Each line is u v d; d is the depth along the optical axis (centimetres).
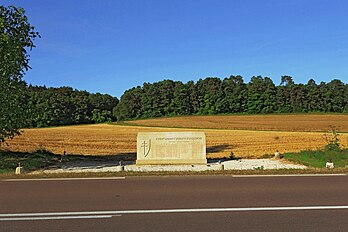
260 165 1783
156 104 10238
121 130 6166
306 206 759
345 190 940
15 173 1384
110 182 1116
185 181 1122
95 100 10444
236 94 9838
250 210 729
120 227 623
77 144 3728
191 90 10262
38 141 4062
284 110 9644
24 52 1778
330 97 9644
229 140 4088
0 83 1594
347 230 594
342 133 5191
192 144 1928
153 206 773
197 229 606
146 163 1908
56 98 9269
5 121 1661
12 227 627
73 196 889
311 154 2053
